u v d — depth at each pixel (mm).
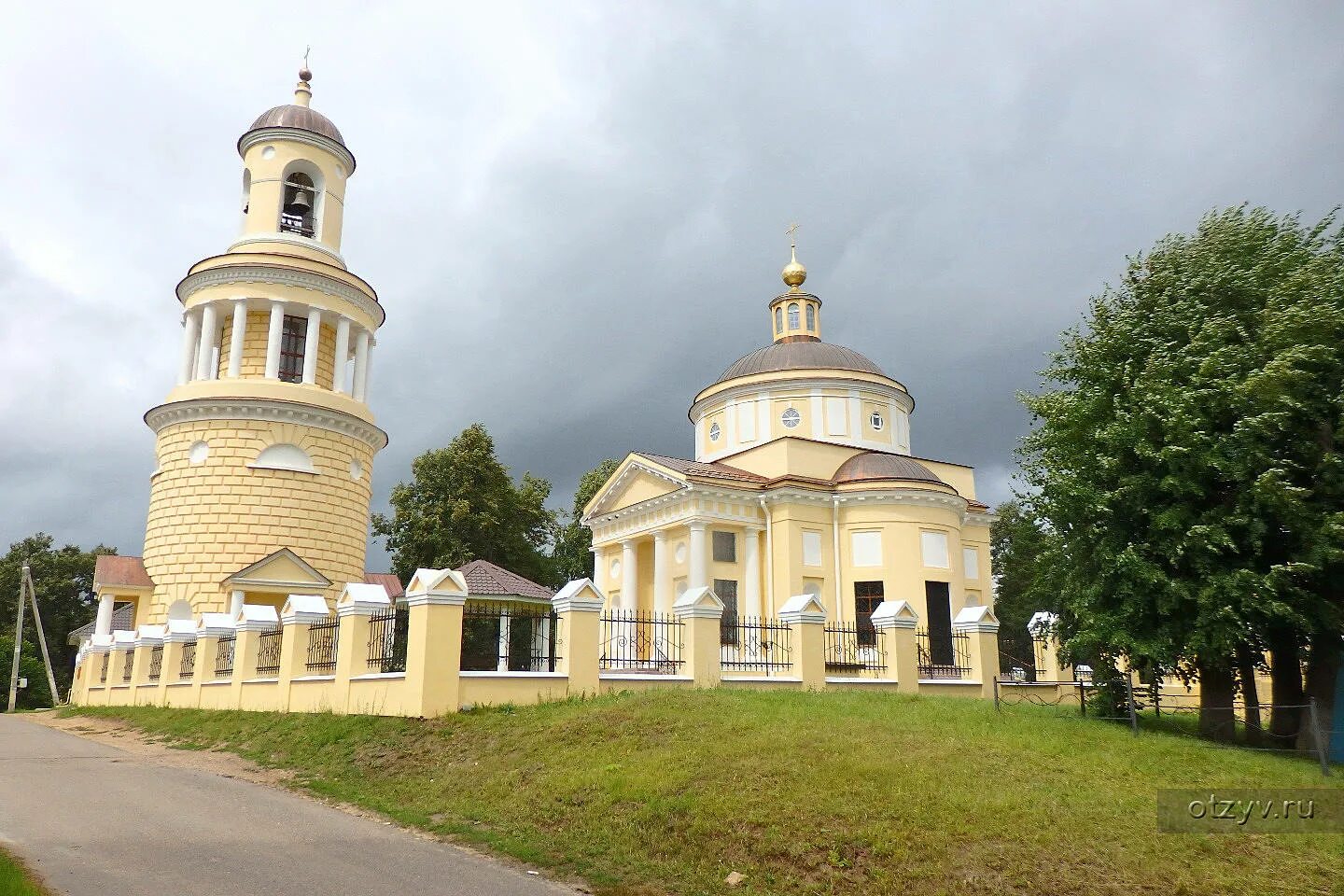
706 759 13203
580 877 10219
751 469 37250
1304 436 16234
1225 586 15945
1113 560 17453
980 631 25641
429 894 9273
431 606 17281
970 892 9391
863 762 12609
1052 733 14844
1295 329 16016
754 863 10305
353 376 40438
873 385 40844
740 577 34281
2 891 8266
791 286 46281
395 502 51125
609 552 39375
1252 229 18828
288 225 40531
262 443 35844
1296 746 16531
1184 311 18141
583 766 13625
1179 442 16547
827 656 26891
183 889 9062
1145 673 18094
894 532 33469
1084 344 19469
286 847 10945
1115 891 9281
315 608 22078
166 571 35000
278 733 19172
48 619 70875
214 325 37625
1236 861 9938
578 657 18453
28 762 18266
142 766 17719
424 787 14203
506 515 52812
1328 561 15703
